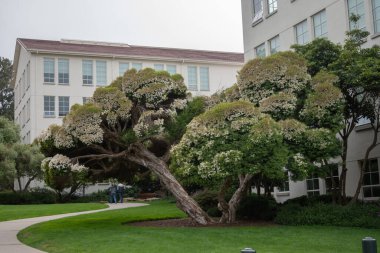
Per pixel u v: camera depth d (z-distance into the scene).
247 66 14.19
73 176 15.47
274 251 8.95
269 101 13.33
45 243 11.64
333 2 18.88
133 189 37.78
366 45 17.17
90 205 27.50
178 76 16.03
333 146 13.12
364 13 17.48
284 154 12.13
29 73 40.12
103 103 14.46
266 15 23.50
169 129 15.36
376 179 16.77
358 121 16.31
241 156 11.87
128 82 14.98
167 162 15.98
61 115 39.78
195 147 12.80
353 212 13.44
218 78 44.81
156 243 10.32
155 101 14.88
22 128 43.69
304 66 14.34
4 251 10.62
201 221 14.42
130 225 15.09
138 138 14.59
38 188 36.97
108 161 16.61
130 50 43.72
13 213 22.59
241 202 16.19
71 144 14.45
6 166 33.06
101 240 11.12
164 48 47.59
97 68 41.31
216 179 12.59
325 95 13.30
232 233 11.73
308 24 20.39
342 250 8.99
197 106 15.84
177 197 14.66
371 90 13.77
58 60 40.22
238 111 12.69
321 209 14.02
